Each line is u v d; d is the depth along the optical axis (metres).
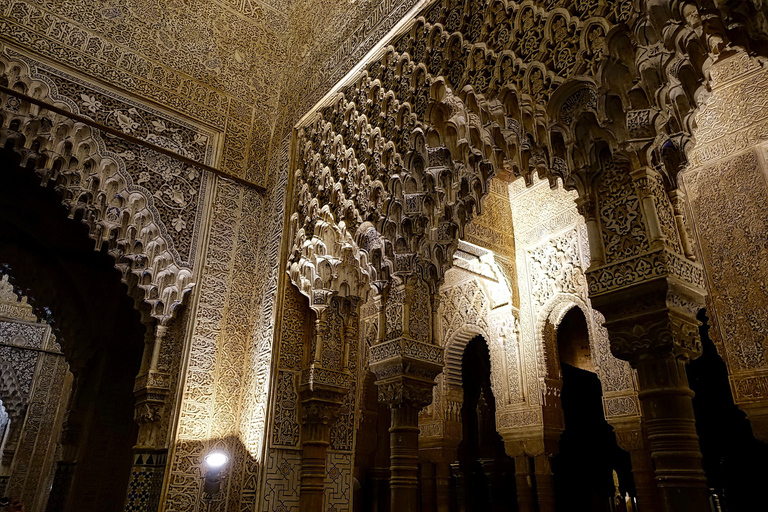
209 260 4.97
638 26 2.46
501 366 6.48
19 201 6.53
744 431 5.97
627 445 5.05
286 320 4.65
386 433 9.05
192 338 4.62
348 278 4.66
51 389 10.15
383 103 4.27
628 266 2.30
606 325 2.32
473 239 6.29
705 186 4.39
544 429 5.83
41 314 7.05
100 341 6.95
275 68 6.19
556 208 6.45
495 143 3.42
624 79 2.52
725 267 4.12
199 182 5.20
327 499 4.27
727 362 3.97
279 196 5.30
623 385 5.20
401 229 4.05
